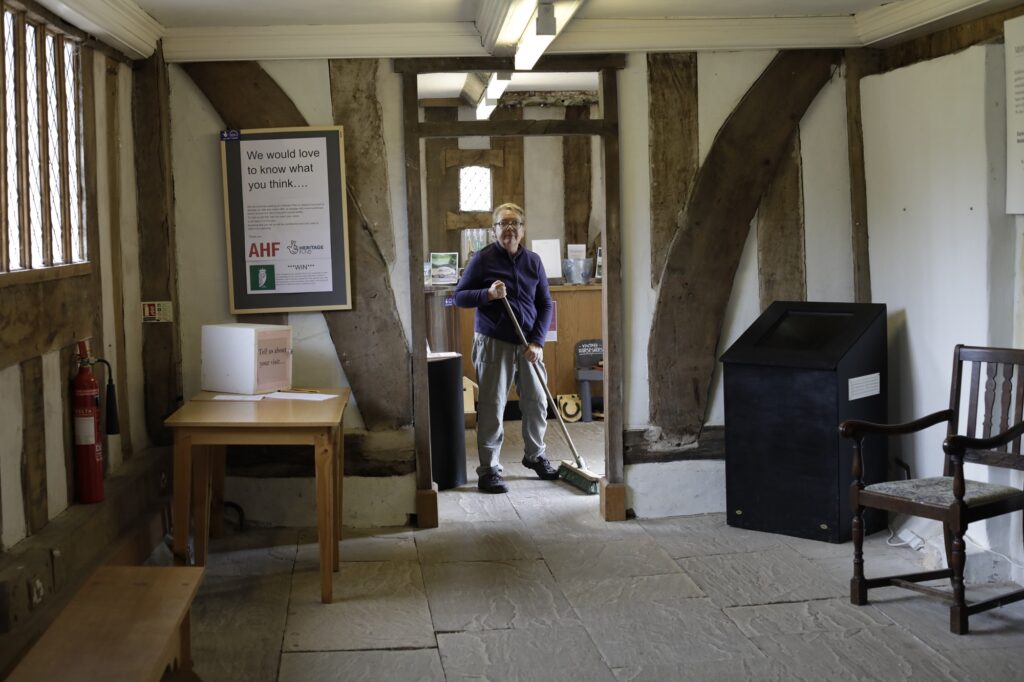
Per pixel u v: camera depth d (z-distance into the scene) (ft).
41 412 11.41
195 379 16.03
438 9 14.66
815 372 14.90
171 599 9.08
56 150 12.24
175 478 12.65
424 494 16.20
